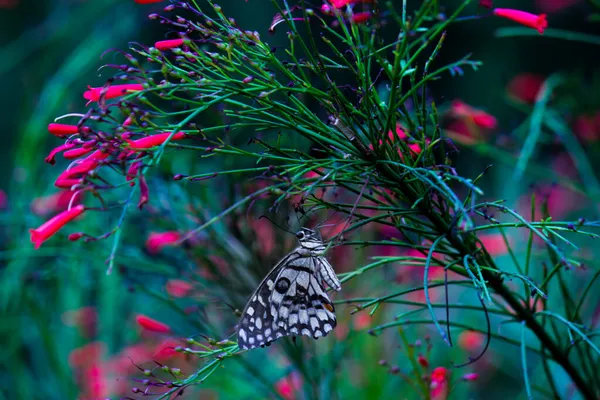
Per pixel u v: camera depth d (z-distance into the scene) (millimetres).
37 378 1239
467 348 1089
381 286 990
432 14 710
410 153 759
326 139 748
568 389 963
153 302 1131
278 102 750
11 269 1112
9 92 2121
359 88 747
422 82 726
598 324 988
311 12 736
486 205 733
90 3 1633
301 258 810
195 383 747
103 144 723
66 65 1397
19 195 1238
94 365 1125
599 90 1185
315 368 919
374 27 727
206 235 926
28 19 2346
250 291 927
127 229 991
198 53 737
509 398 1214
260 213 924
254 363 1120
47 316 1175
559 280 808
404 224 780
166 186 939
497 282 775
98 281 1171
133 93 725
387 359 1070
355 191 753
